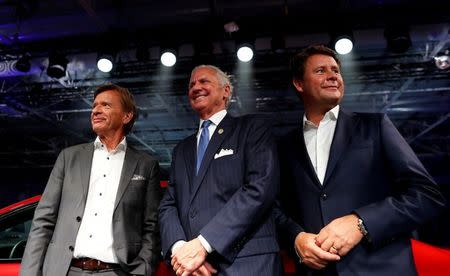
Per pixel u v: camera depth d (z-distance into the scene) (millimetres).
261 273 1482
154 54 5914
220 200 1636
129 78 6531
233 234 1462
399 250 1415
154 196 2121
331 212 1480
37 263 1835
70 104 8375
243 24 5281
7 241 2262
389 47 5145
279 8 5121
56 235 1908
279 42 5219
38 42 5637
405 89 7281
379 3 5043
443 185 10672
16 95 6961
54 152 10898
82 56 6004
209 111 1971
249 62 5844
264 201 1537
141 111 8695
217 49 5844
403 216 1342
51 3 5008
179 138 10898
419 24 5133
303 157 1656
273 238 1600
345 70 6289
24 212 2297
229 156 1713
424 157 10914
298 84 1882
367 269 1376
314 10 5164
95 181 2059
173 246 1608
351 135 1587
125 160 2127
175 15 5207
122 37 5516
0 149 11094
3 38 5742
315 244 1392
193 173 1797
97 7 5043
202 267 1488
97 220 1938
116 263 1872
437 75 6418
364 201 1472
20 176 12547
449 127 10133
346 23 5086
